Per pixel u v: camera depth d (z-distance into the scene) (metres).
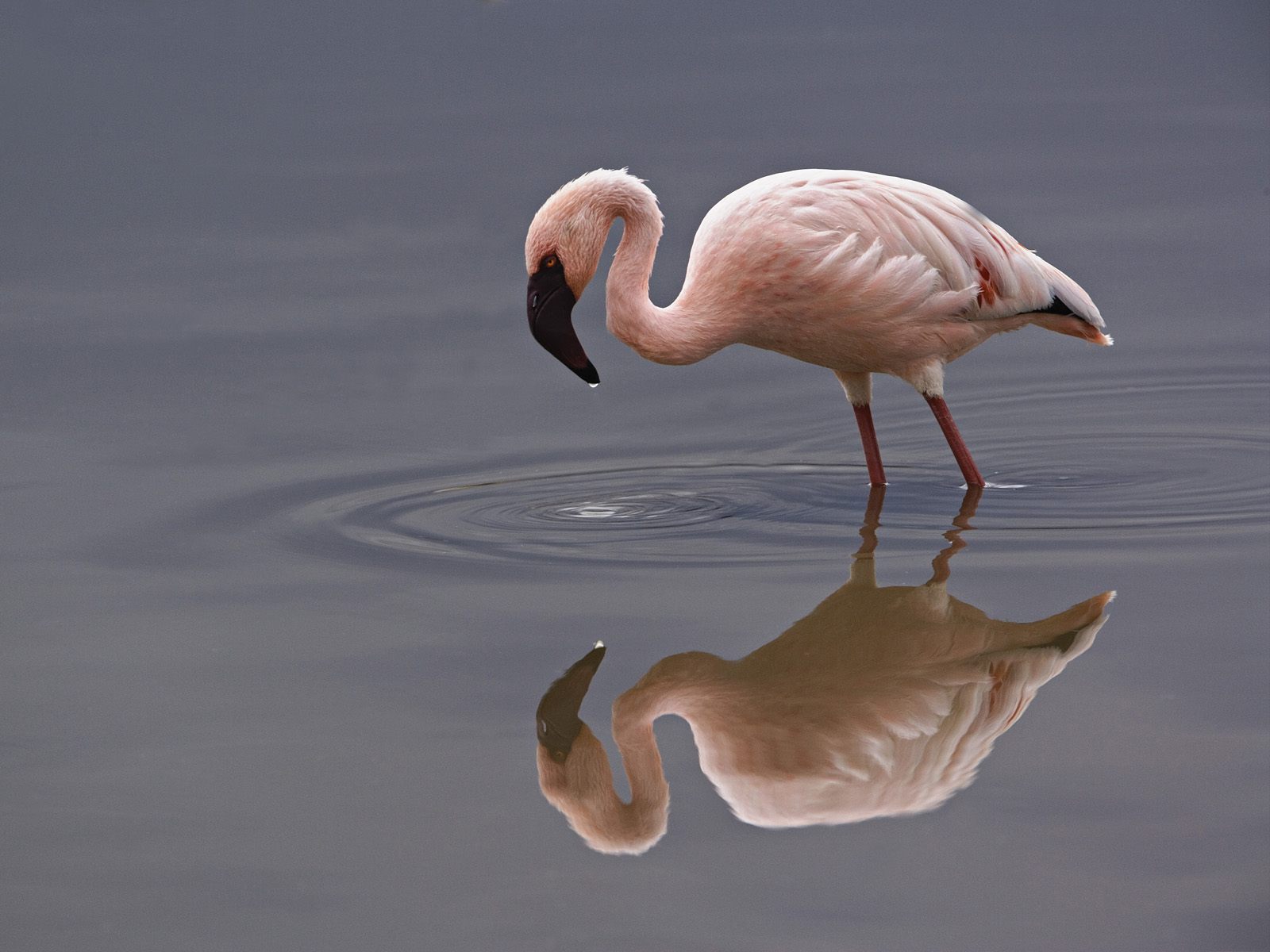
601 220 10.67
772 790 7.48
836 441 12.95
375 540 10.51
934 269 10.88
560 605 9.35
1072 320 11.63
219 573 9.97
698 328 10.80
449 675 8.53
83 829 7.14
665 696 8.33
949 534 10.45
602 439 12.87
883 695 8.30
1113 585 9.41
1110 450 12.49
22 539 10.59
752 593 9.48
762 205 10.76
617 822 7.23
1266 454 12.20
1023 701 8.08
